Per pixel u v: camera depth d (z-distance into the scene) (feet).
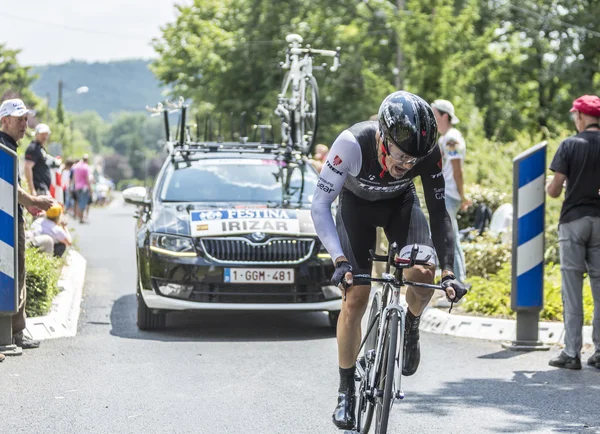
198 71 144.87
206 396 23.65
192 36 143.95
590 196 27.71
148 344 30.76
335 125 122.52
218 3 147.84
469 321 33.17
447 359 28.78
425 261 17.63
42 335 31.30
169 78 149.07
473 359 28.84
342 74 125.49
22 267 29.25
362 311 19.06
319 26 132.16
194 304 32.01
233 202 34.96
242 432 20.40
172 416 21.63
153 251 32.58
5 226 27.86
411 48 87.15
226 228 32.58
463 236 52.39
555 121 140.67
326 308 32.58
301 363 27.94
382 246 46.11
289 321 36.27
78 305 38.14
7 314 28.07
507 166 62.08
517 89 136.87
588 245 27.91
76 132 571.69
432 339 32.40
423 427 20.95
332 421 21.24
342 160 18.37
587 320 32.71
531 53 139.64
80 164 103.30
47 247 43.65
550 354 29.73
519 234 30.45
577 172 27.71
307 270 32.37
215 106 140.36
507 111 128.47
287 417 21.68
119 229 91.86
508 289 36.58
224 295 32.17
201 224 32.89
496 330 32.32
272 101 129.08
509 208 49.16
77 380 25.16
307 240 32.68
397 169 17.57
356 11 134.92
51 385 24.52
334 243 18.03
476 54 94.22
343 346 19.16
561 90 144.05
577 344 27.58
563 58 139.85
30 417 21.30
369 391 17.89
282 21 137.59
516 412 22.34
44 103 284.20
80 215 103.24
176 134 43.65
